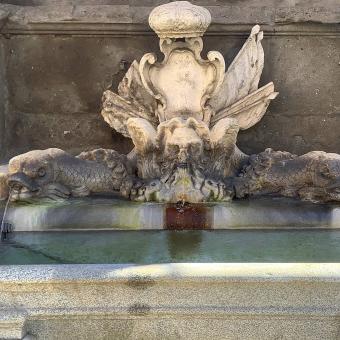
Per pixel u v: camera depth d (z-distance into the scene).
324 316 3.17
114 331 3.23
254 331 3.22
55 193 4.42
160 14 4.44
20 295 3.18
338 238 4.12
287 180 4.51
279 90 5.00
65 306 3.20
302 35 4.93
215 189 4.38
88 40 4.98
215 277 3.11
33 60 5.03
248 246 3.99
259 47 4.82
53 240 4.11
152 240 4.11
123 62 4.98
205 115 4.66
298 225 4.31
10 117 5.11
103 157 4.59
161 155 4.54
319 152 4.57
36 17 4.90
